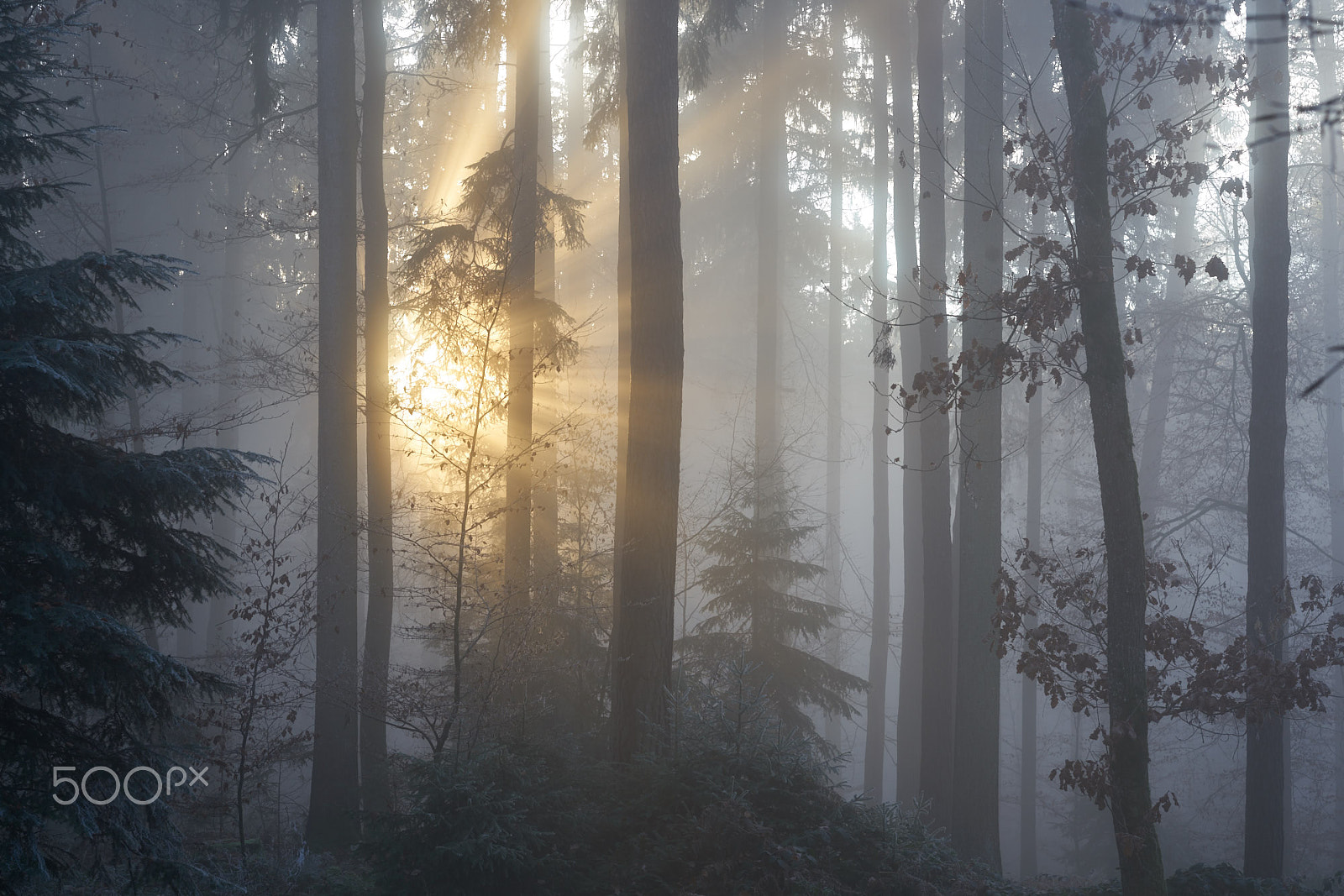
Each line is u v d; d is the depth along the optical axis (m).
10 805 6.21
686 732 9.56
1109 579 8.74
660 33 11.66
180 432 8.10
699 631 18.42
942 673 16.56
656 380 11.27
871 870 8.33
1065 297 9.66
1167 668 10.08
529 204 15.13
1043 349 9.99
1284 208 14.43
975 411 14.77
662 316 11.35
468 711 10.47
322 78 15.61
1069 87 9.11
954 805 14.49
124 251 7.09
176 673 6.88
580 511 17.78
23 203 7.32
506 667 10.46
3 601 6.42
